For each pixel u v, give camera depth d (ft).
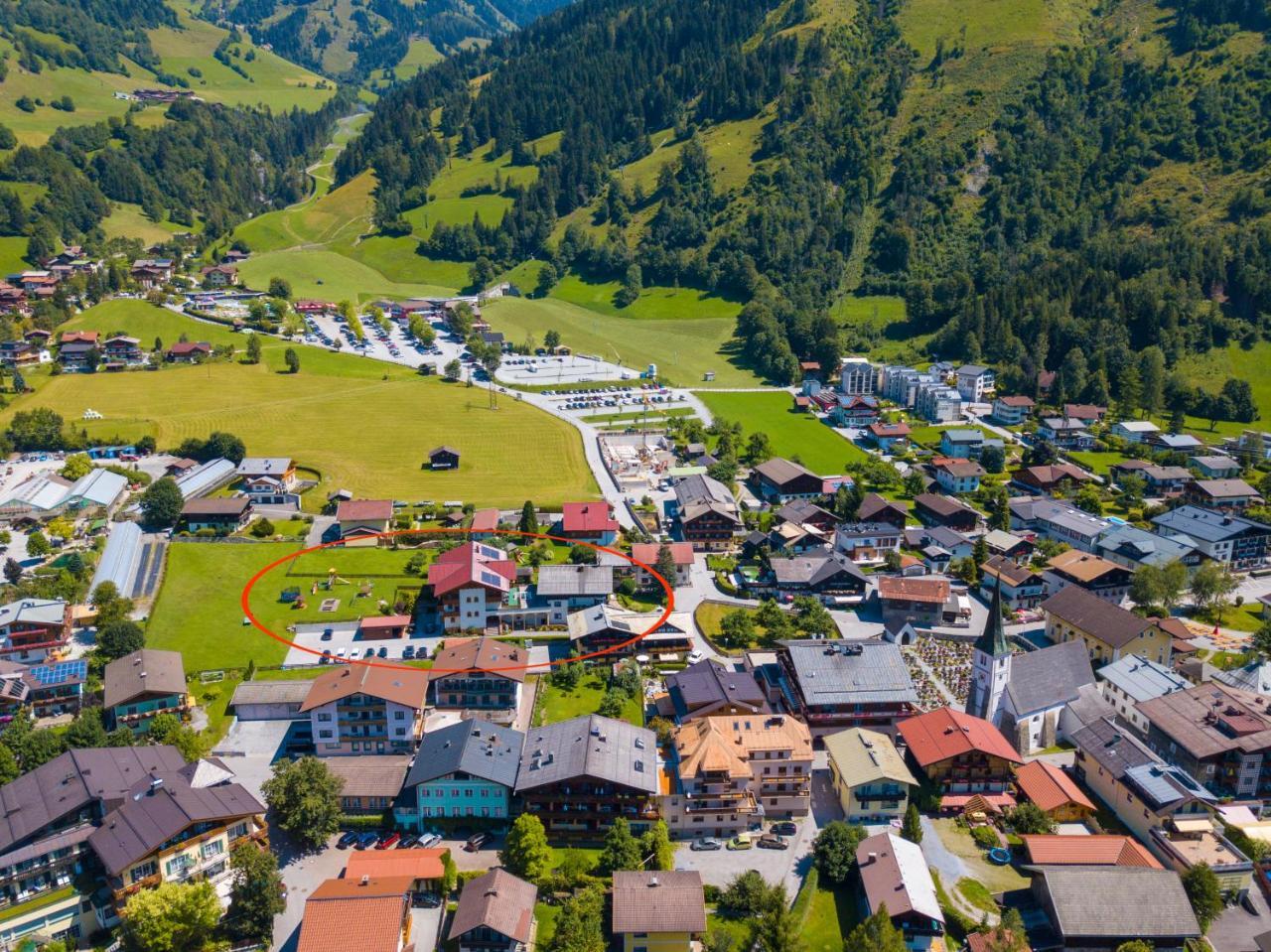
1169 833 387.14
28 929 331.57
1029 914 351.87
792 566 621.72
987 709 459.32
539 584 572.92
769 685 502.38
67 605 559.38
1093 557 624.59
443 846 388.16
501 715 474.49
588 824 395.96
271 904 339.77
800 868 383.04
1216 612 597.52
